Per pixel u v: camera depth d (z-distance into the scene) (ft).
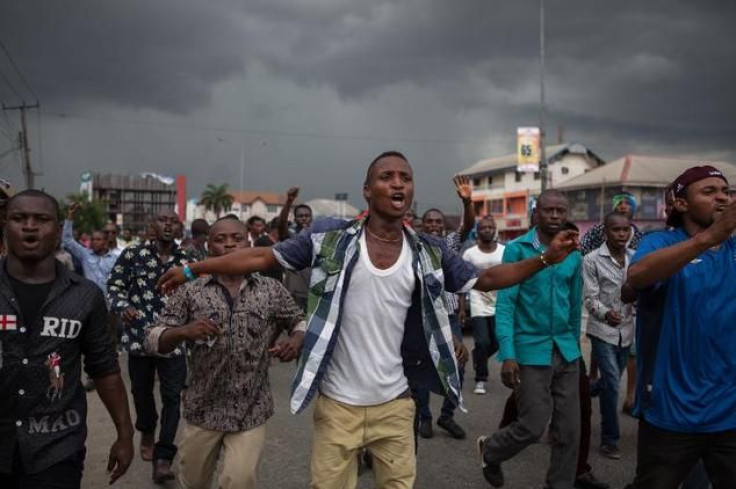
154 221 17.01
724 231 8.53
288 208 25.77
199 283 11.82
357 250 9.59
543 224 14.15
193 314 11.60
